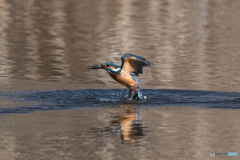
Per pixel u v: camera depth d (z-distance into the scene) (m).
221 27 40.41
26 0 56.28
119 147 11.24
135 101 17.12
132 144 11.55
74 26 40.09
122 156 10.59
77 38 34.69
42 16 45.38
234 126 13.43
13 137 12.05
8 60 26.72
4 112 15.02
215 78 22.22
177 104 16.69
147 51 29.86
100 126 13.22
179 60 27.16
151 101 17.09
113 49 30.44
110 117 14.39
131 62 17.12
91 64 25.72
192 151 11.06
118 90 19.12
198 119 14.27
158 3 54.88
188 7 51.91
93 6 52.12
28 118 14.21
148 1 56.41
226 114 15.05
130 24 41.34
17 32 37.00
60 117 14.38
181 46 31.95
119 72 17.20
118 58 27.41
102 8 50.78
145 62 16.69
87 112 15.17
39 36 35.53
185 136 12.30
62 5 52.94
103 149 11.10
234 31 38.38
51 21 42.56
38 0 56.44
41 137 12.06
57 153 10.77
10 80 21.27
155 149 11.12
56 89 19.23
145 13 47.75
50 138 11.98
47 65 25.44
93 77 22.44
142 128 13.07
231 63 26.30
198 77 22.53
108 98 17.50
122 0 56.72
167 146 11.41
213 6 52.53
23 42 32.97
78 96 17.78
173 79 22.02
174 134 12.48
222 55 28.86
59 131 12.64
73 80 21.53
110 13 47.50
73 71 23.91
